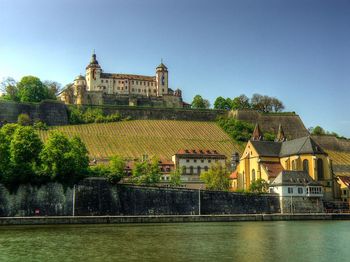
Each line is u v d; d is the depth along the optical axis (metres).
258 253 78.38
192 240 94.19
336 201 187.38
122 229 116.56
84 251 78.62
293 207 173.38
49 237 97.06
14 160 146.12
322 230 117.56
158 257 73.38
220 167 198.25
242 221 151.88
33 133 152.75
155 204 157.38
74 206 149.88
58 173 148.00
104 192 154.12
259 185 181.25
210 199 163.62
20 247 82.44
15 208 144.25
